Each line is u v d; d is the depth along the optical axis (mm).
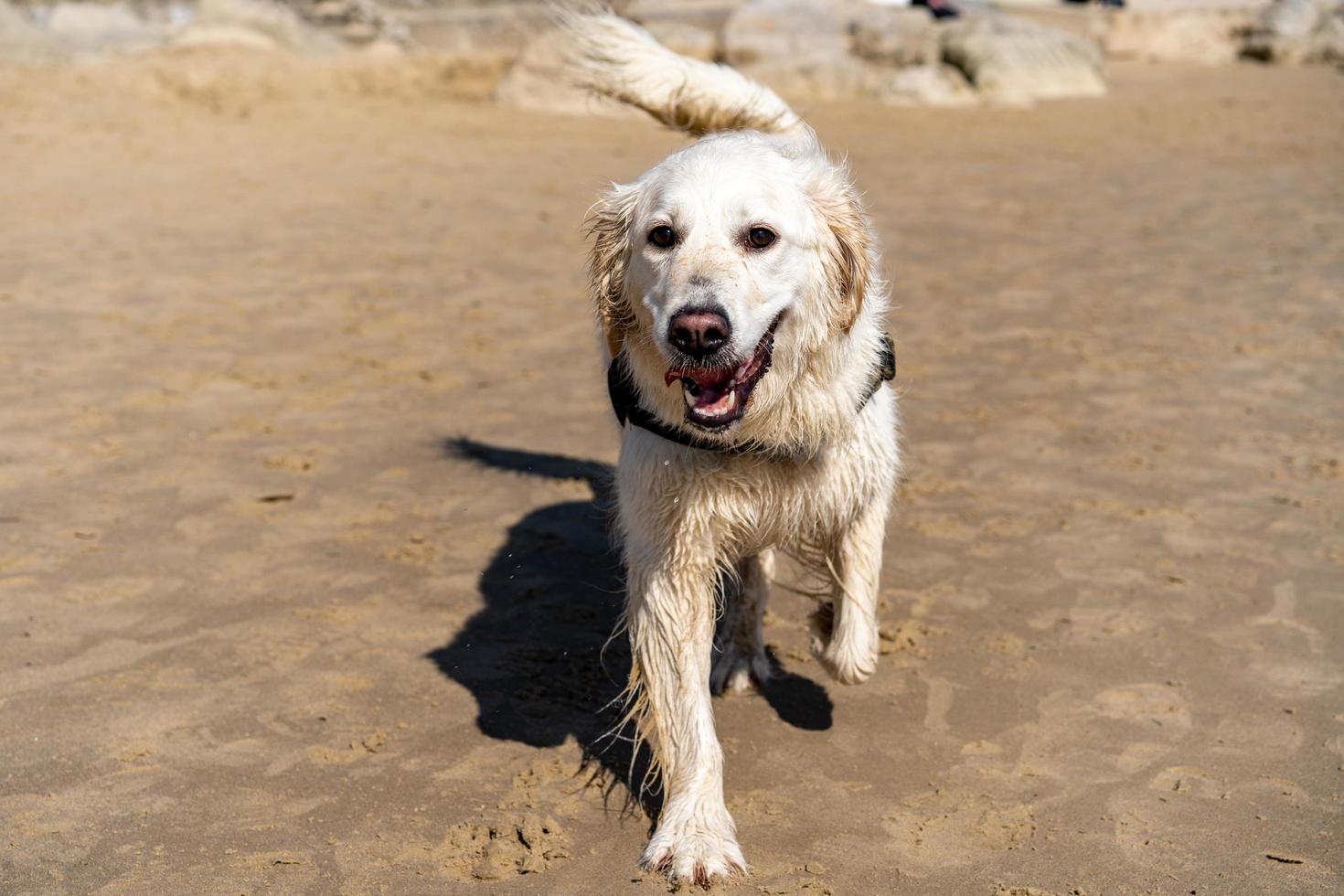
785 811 3859
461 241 11797
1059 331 9289
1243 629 4969
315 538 5867
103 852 3607
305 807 3846
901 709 4469
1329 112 21484
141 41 24547
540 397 7848
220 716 4355
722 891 3461
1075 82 24172
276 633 4961
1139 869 3541
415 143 16969
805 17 23188
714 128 5211
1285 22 32219
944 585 5410
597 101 5586
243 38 22859
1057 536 5898
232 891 3443
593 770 4098
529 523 6094
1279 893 3414
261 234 11883
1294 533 5867
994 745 4211
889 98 22109
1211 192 14531
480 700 4512
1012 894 3430
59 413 7344
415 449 6980
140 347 8602
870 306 4176
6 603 5129
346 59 22250
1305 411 7594
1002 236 12312
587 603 5289
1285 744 4160
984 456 6938
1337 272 10828
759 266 3742
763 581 4648
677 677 3883
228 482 6465
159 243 11422
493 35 27625
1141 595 5285
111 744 4160
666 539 3945
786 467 4004
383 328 9211
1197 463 6805
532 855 3592
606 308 4090
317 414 7492
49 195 13102
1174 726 4293
